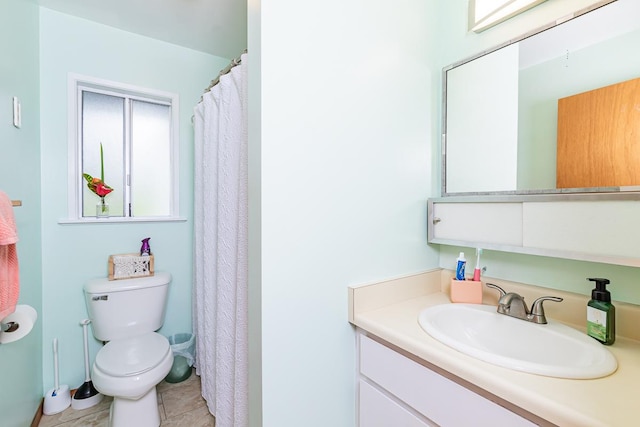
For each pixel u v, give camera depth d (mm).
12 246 923
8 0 1294
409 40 1194
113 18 1806
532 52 1005
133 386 1358
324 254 972
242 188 1114
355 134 1039
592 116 875
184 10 1736
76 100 1804
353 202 1040
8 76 1279
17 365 1314
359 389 1032
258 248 867
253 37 884
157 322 1876
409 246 1224
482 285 1151
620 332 846
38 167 1641
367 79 1066
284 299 894
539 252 937
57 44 1729
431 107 1282
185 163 2170
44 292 1706
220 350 1326
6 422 1193
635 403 563
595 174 866
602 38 858
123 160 2031
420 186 1257
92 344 1830
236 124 1253
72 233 1789
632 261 760
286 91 883
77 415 1635
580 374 644
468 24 1186
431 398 788
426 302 1154
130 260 1869
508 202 1018
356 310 1021
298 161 910
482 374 663
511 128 1057
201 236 1819
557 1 958
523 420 616
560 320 955
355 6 1030
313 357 954
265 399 865
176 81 2117
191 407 1706
